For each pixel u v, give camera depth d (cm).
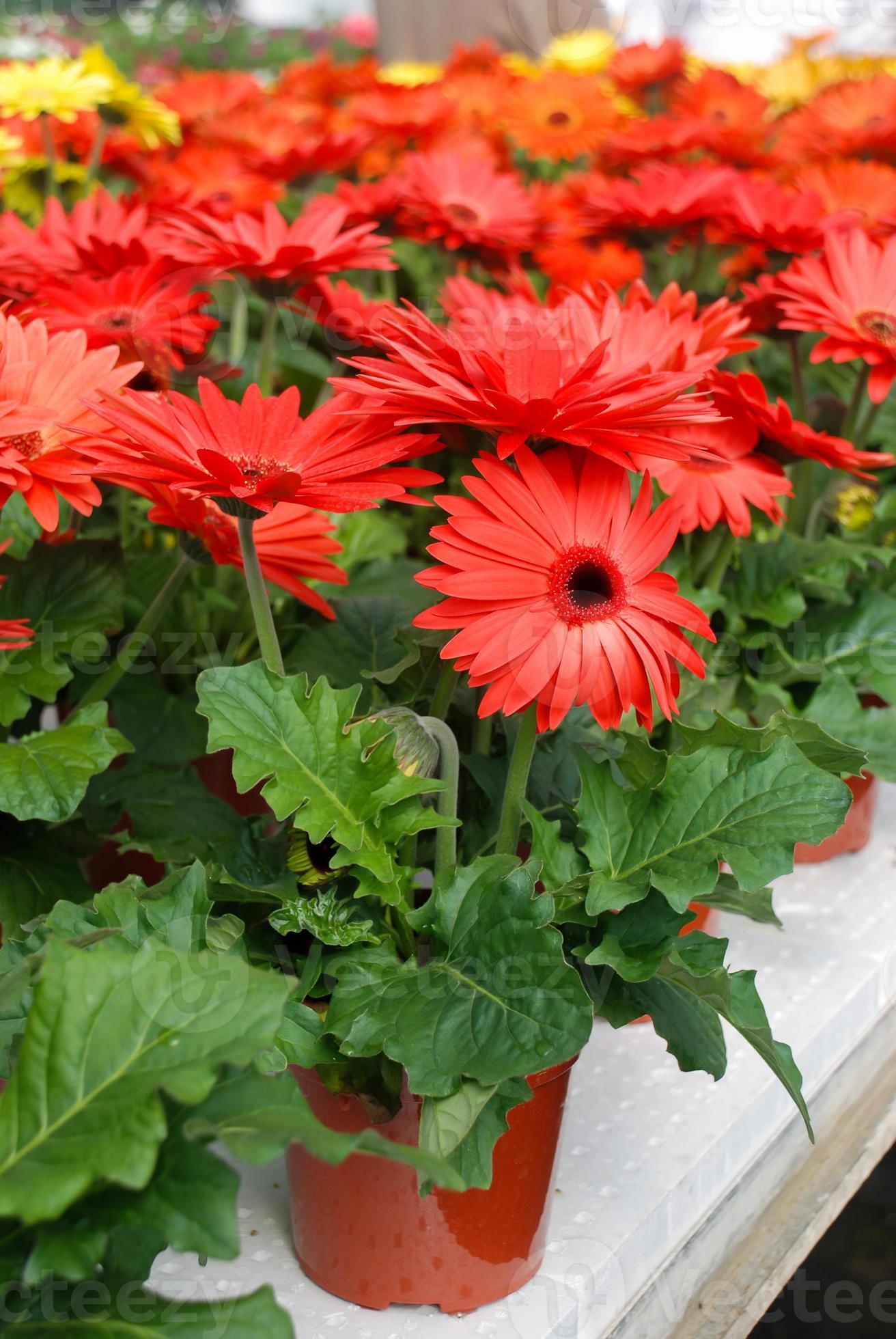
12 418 86
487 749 96
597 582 85
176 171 165
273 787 85
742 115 191
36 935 84
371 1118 85
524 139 199
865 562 117
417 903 92
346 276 172
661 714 104
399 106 178
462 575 84
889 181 145
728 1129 101
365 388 82
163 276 107
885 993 114
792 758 86
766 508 100
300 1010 84
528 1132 87
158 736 114
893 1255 131
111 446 83
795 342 121
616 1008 89
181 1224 73
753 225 126
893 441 141
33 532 108
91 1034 75
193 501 90
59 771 93
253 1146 73
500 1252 88
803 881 123
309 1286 91
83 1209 74
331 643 105
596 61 239
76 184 183
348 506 82
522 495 85
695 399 98
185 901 84
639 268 164
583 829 88
